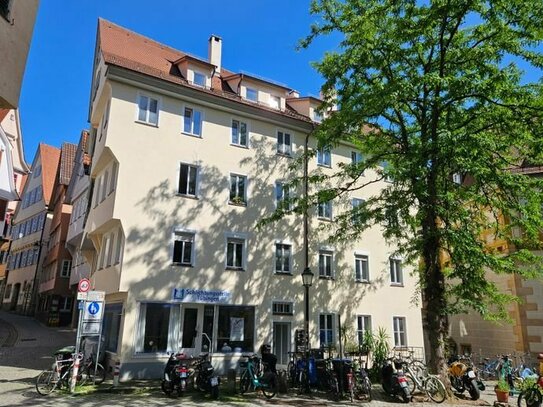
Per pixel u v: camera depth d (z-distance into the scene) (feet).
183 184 62.64
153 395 44.39
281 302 67.31
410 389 46.44
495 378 68.64
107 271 60.90
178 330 57.26
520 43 45.32
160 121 62.28
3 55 24.48
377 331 76.18
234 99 69.21
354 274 76.89
